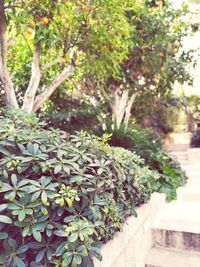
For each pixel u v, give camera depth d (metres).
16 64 4.58
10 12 2.57
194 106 10.41
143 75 5.66
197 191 3.60
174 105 10.16
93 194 1.34
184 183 4.05
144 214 2.13
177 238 2.16
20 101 4.79
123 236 1.69
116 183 1.62
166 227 2.25
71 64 3.72
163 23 4.68
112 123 5.10
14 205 1.06
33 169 1.24
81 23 3.30
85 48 3.63
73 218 1.18
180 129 10.02
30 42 3.67
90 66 3.89
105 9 3.03
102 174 1.49
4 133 1.37
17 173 1.24
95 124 5.73
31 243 1.09
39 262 1.09
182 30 5.30
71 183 1.27
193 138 8.63
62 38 3.14
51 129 1.69
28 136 1.39
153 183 3.12
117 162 1.70
